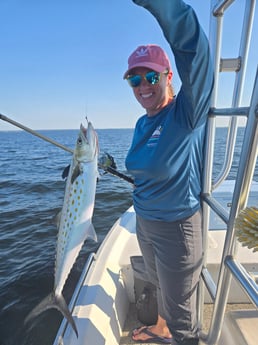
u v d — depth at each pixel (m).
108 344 1.88
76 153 1.65
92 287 2.12
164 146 1.56
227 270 1.25
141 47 1.71
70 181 1.67
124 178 2.30
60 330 1.70
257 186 3.38
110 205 8.30
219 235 2.72
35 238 6.05
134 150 1.81
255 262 2.21
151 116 1.78
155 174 1.61
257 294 1.01
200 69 1.26
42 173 14.98
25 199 9.55
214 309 1.37
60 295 1.69
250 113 1.02
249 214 0.99
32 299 4.04
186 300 1.72
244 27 1.45
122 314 2.30
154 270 1.97
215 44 1.49
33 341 3.28
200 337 1.70
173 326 1.75
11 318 3.67
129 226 3.13
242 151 1.08
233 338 1.39
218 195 3.30
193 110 1.41
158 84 1.68
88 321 1.80
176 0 1.10
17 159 23.45
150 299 2.20
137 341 2.15
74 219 1.67
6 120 1.92
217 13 1.45
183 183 1.61
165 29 1.17
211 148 1.65
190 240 1.65
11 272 4.71
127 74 1.74
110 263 2.44
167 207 1.64
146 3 1.10
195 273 1.70
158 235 1.71
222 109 1.38
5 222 7.14
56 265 1.72
